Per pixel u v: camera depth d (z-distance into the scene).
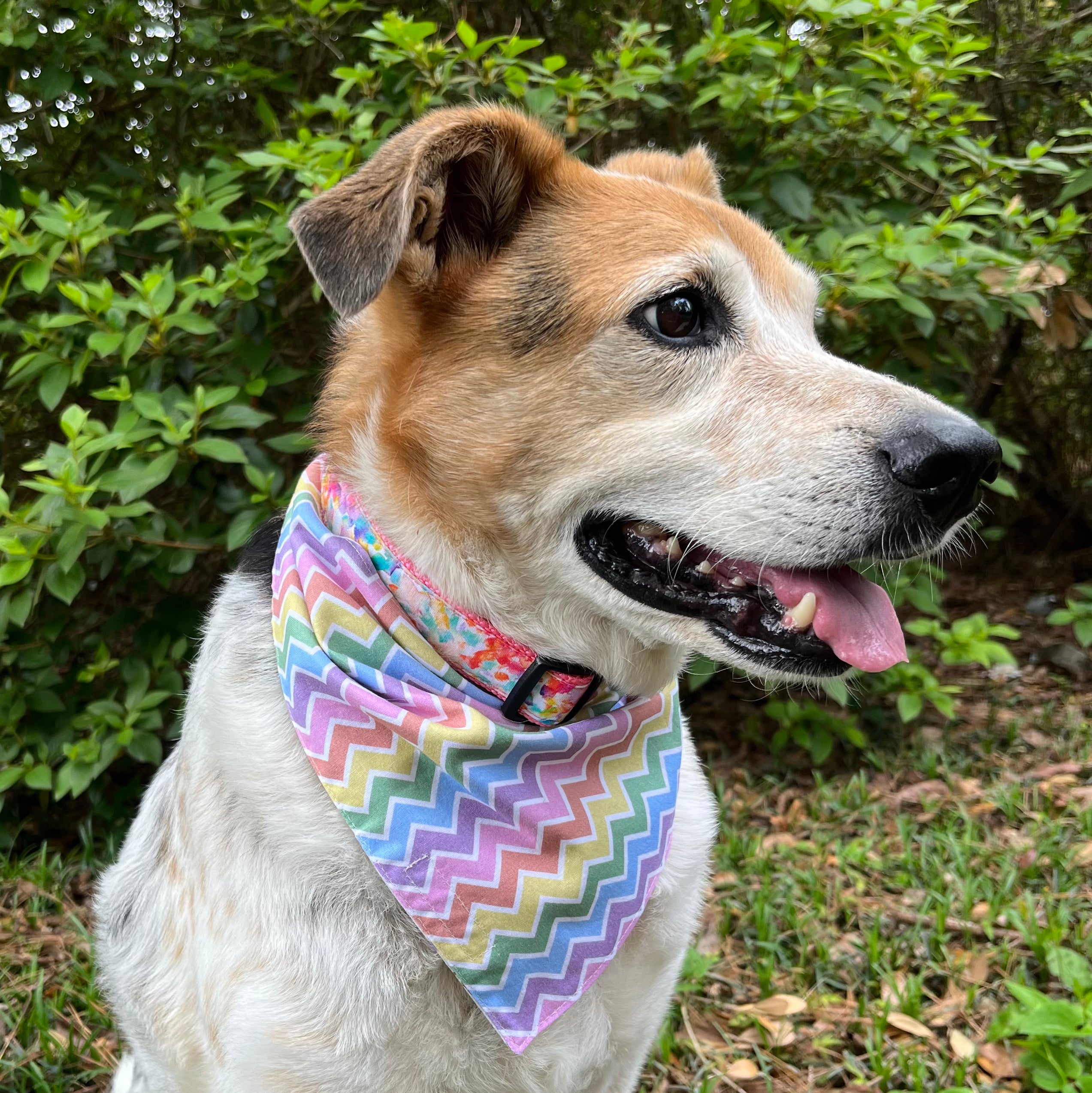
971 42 0.84
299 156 0.73
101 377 0.84
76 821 0.87
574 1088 0.42
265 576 0.45
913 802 0.86
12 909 0.74
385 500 0.41
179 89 0.96
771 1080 0.56
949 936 0.66
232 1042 0.37
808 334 0.45
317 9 0.83
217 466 0.81
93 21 0.90
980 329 1.11
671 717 0.46
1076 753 0.93
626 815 0.42
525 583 0.42
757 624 0.41
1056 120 1.31
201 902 0.40
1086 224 1.27
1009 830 0.80
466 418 0.41
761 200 0.90
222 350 0.80
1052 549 1.54
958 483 0.39
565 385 0.40
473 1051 0.39
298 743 0.39
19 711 0.78
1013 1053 0.56
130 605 0.93
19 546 0.68
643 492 0.41
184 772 0.43
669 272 0.40
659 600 0.41
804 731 0.88
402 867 0.38
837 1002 0.62
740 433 0.40
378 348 0.43
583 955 0.40
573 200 0.43
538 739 0.40
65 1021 0.63
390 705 0.39
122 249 0.87
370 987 0.37
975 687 1.11
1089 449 1.52
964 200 0.83
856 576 0.41
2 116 0.97
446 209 0.41
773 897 0.72
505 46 0.76
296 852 0.38
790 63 0.83
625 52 0.81
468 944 0.38
